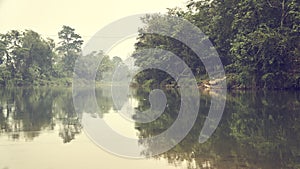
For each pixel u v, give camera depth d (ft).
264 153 43.16
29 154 44.21
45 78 339.57
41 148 47.80
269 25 148.66
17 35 321.11
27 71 320.09
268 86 148.56
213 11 187.42
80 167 38.47
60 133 59.00
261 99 109.50
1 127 65.26
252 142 49.62
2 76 303.07
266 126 61.52
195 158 41.57
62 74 362.33
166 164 39.47
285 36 139.03
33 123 70.33
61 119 75.97
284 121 66.18
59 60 377.30
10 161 40.81
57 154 44.29
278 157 41.16
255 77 151.84
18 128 64.28
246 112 79.77
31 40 326.03
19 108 100.94
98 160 41.39
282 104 93.61
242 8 151.43
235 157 41.52
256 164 38.27
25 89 247.91
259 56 144.46
